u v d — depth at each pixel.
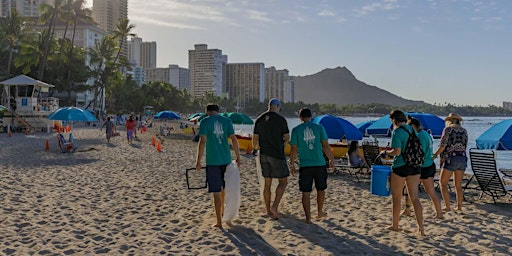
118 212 7.66
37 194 9.09
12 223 6.71
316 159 6.82
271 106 7.05
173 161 16.25
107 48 77.12
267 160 7.06
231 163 6.71
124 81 107.00
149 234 6.27
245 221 7.05
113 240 5.94
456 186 8.04
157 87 132.25
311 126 6.84
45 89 37.31
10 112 33.56
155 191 9.81
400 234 6.40
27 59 53.69
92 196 9.08
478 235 6.42
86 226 6.65
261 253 5.43
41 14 50.03
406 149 6.21
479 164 9.20
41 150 19.22
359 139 12.66
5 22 59.38
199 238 6.05
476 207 8.56
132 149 21.22
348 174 13.41
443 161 8.05
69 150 19.06
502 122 9.08
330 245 5.79
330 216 7.55
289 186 10.72
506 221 7.36
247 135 22.12
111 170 13.24
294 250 5.56
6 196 8.77
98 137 29.64
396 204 6.50
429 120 11.45
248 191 10.04
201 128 6.42
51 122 35.56
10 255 5.23
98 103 100.19
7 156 16.39
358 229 6.68
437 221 7.27
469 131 72.44
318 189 6.96
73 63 69.38
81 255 5.29
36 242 5.76
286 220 7.14
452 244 5.95
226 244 5.77
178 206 8.23
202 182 11.20
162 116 41.91
